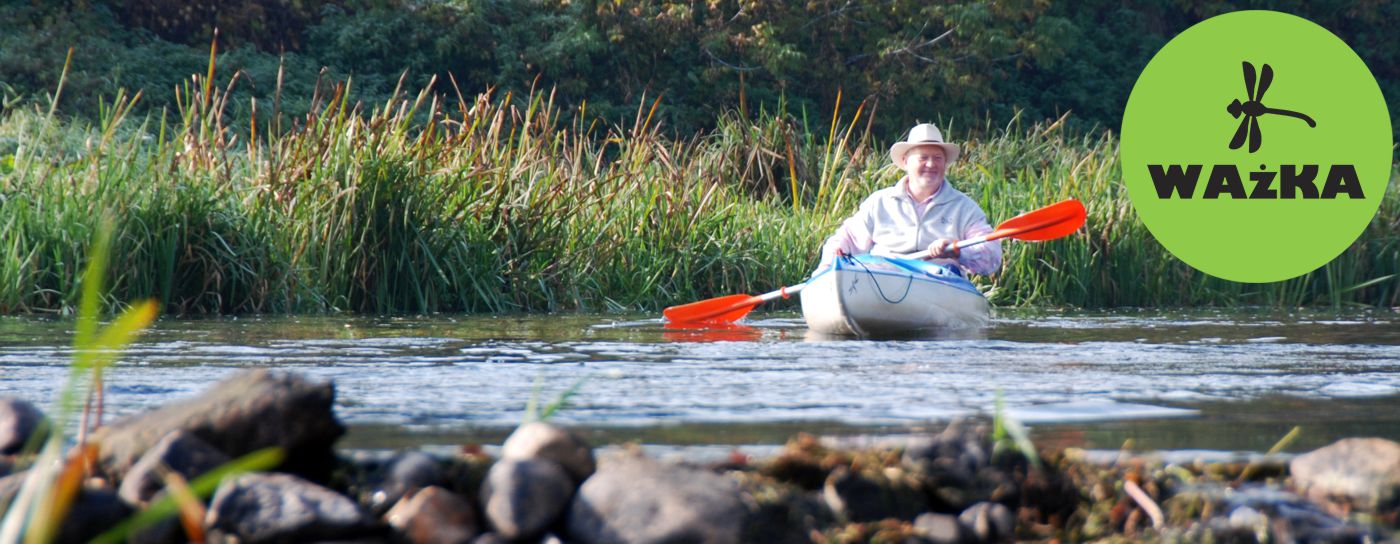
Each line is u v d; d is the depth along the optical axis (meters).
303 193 14.85
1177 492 3.92
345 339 10.11
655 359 8.39
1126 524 3.79
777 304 17.48
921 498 3.80
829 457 3.86
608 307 16.20
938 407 5.55
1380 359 8.55
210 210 14.33
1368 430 4.90
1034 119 42.00
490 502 3.40
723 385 6.55
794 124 22.72
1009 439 4.10
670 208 17.06
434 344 9.63
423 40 36.41
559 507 3.39
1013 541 3.69
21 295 13.28
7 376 6.92
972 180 22.03
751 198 20.25
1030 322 13.87
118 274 13.56
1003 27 38.38
